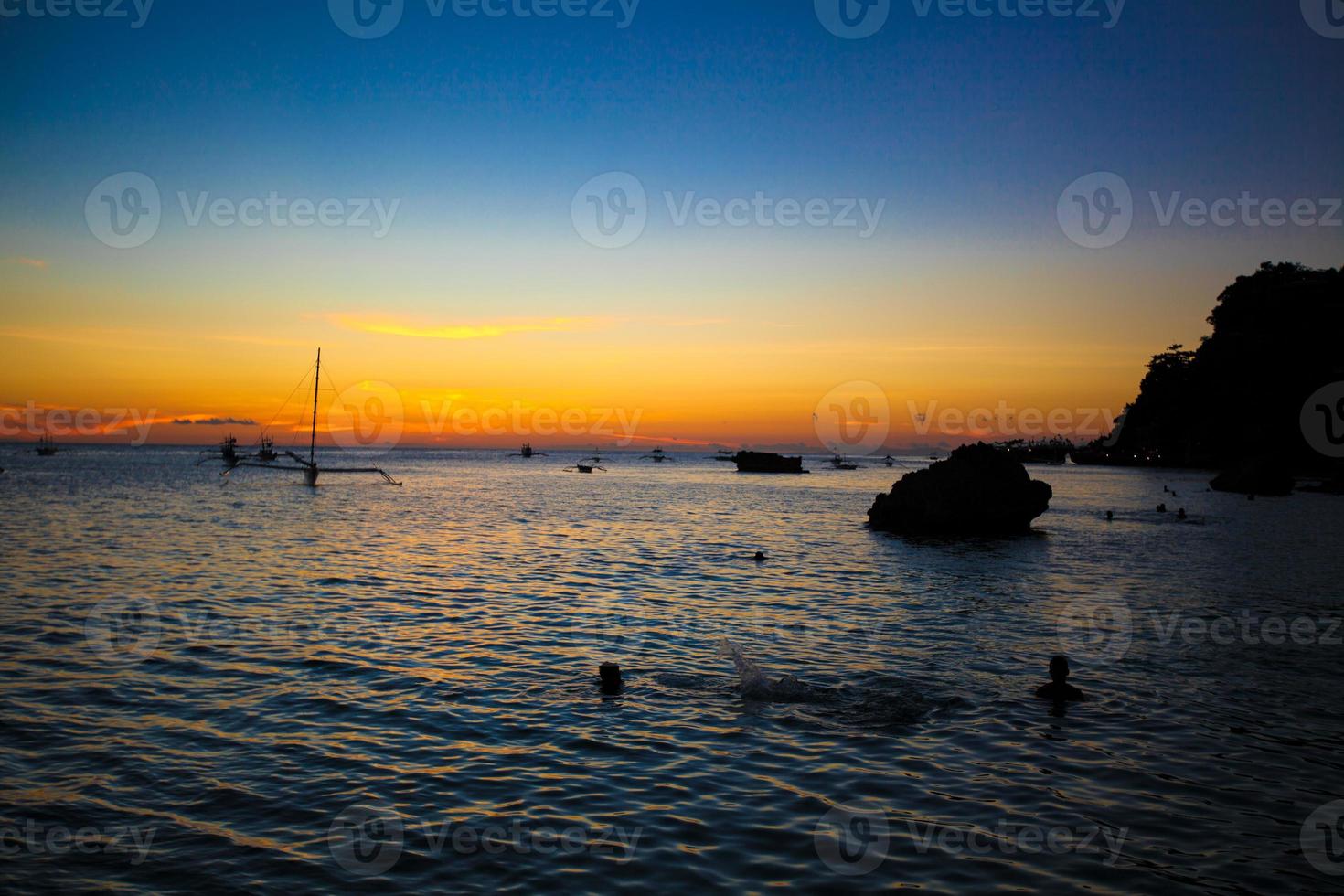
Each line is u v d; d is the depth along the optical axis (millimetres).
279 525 48781
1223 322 150875
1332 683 16344
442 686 15609
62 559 32688
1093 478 135250
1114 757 12219
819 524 53438
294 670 16594
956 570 32688
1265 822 10148
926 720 13836
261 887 8391
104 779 11102
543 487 105188
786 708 14422
